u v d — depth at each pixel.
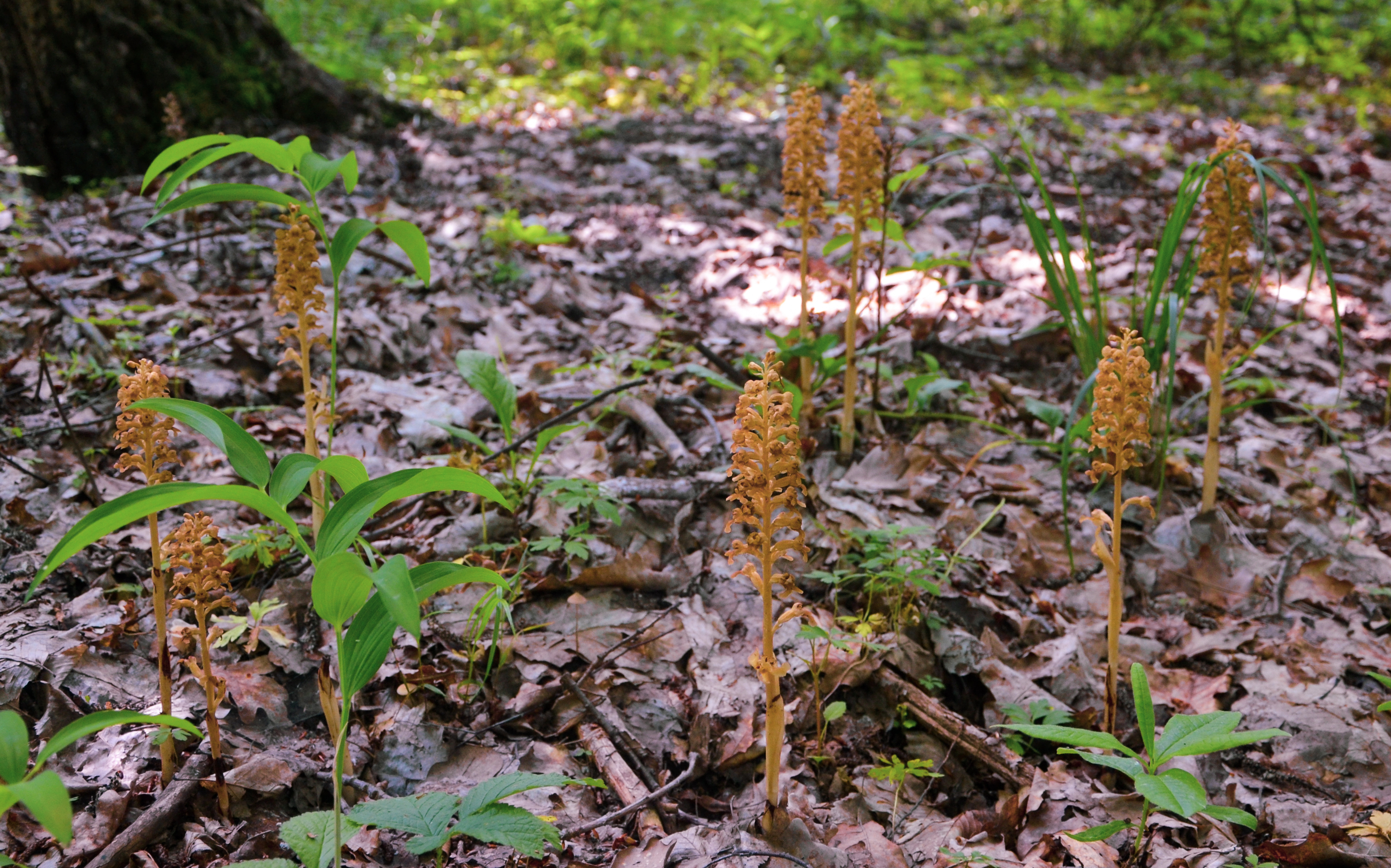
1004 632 2.99
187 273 4.78
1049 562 3.30
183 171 2.28
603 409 3.83
